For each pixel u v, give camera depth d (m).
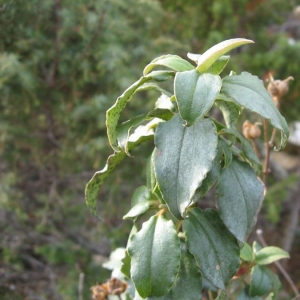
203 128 0.21
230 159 0.23
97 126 0.61
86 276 0.69
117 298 0.35
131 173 0.66
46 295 0.66
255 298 0.29
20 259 0.71
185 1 0.81
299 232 0.90
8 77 0.52
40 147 0.68
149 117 0.24
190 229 0.23
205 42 0.80
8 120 0.63
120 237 0.70
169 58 0.23
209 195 0.77
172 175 0.21
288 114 0.80
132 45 0.63
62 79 0.59
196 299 0.23
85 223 0.73
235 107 0.26
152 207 0.25
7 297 0.62
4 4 0.42
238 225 0.23
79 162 0.68
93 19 0.55
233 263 0.23
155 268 0.22
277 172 0.89
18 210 0.68
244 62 0.79
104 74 0.60
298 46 0.77
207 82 0.20
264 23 0.85
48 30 0.55
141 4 0.62
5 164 0.71
